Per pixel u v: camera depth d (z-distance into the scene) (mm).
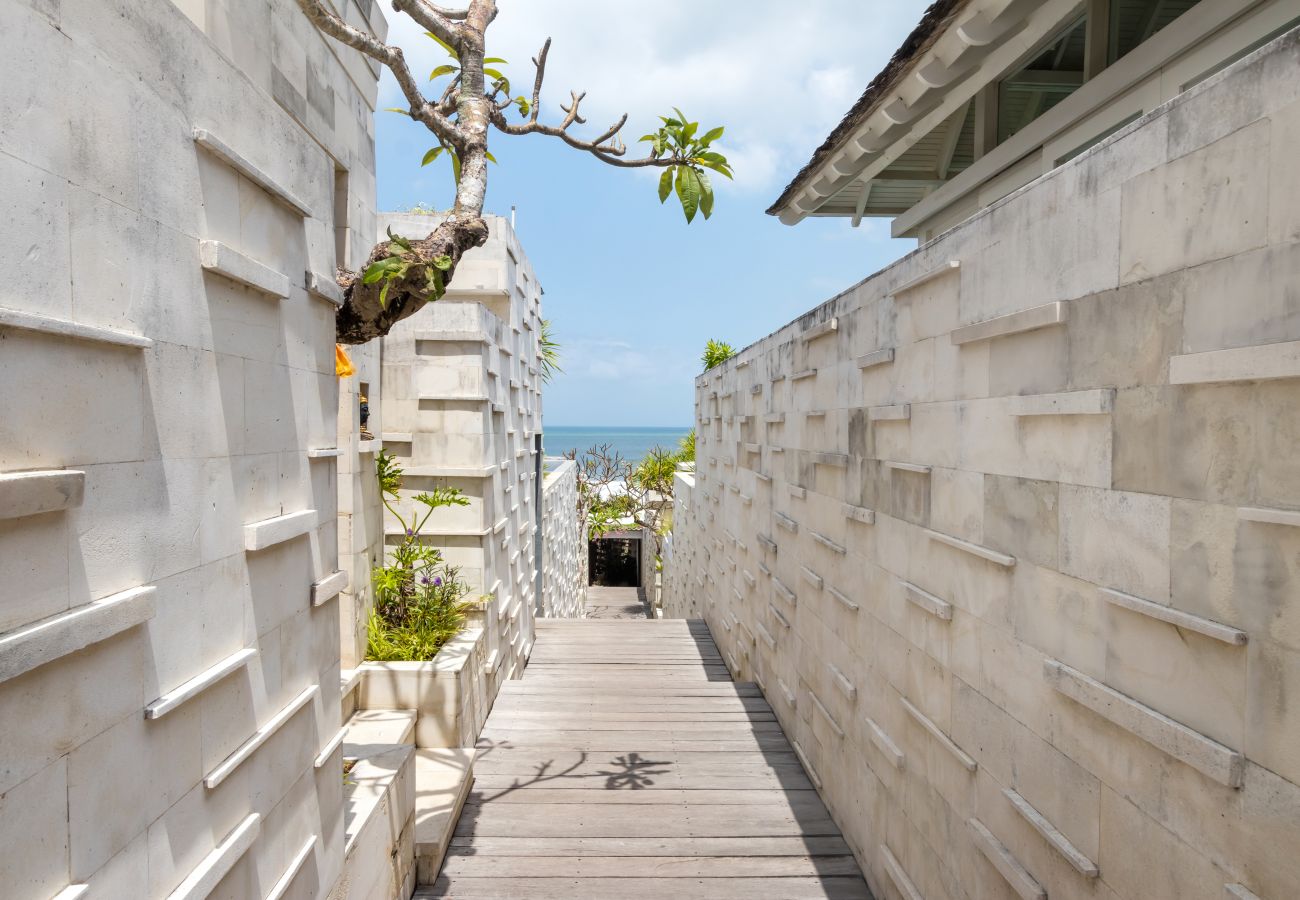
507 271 6020
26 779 1096
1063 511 1938
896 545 3064
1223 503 1423
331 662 2307
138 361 1380
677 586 11500
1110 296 1749
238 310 1762
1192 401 1500
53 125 1161
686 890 3209
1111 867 1736
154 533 1422
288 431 2035
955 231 2545
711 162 2586
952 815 2551
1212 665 1448
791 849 3549
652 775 4270
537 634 7945
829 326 3865
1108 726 1752
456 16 2715
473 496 4918
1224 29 2512
